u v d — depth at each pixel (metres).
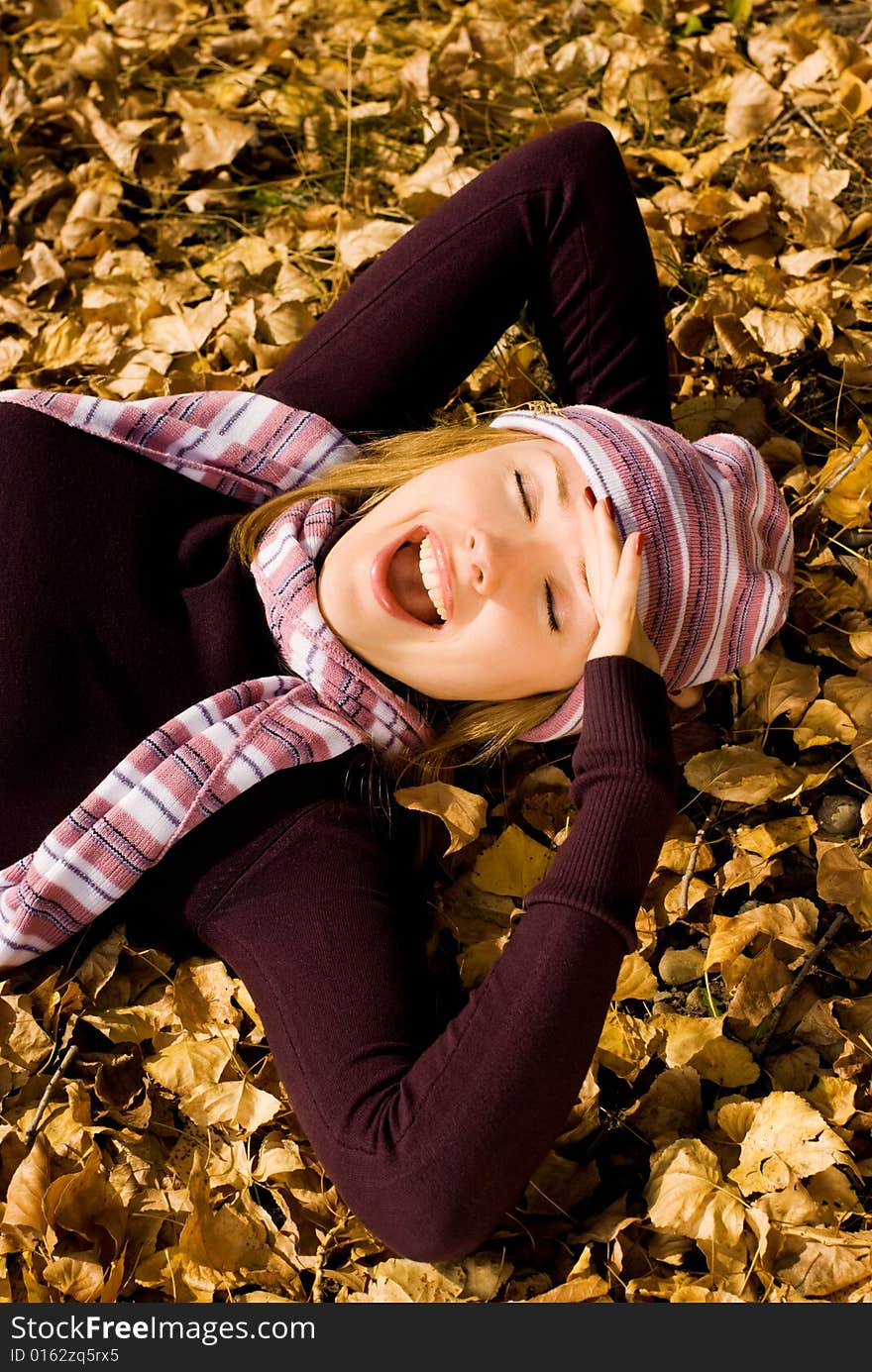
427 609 1.44
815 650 1.61
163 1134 1.34
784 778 1.49
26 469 1.39
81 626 1.34
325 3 2.29
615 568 1.29
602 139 1.53
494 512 1.33
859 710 1.53
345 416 1.54
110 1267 1.25
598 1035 1.16
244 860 1.30
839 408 1.77
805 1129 1.26
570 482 1.35
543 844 1.54
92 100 2.10
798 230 1.89
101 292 1.90
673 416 1.74
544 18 2.23
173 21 2.25
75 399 1.44
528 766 1.58
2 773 1.32
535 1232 1.29
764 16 2.22
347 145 2.02
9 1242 1.24
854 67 2.02
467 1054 1.13
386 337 1.52
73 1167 1.29
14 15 2.27
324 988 1.21
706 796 1.55
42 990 1.38
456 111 2.08
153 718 1.35
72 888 1.32
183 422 1.47
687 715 1.58
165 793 1.29
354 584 1.37
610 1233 1.25
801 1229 1.23
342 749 1.35
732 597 1.41
